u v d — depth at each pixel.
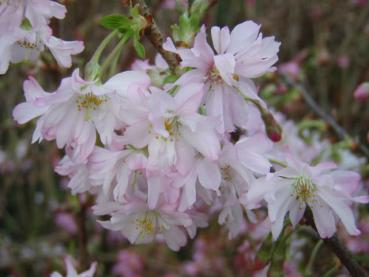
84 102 0.13
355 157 0.26
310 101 0.29
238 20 0.41
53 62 0.20
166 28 0.32
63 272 0.28
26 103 0.13
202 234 0.33
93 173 0.13
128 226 0.14
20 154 0.38
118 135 0.13
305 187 0.14
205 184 0.13
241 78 0.13
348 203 0.14
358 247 0.23
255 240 0.24
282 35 0.41
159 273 0.36
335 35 0.42
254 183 0.13
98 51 0.13
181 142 0.13
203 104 0.13
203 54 0.12
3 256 0.38
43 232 0.40
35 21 0.14
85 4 0.35
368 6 0.40
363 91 0.23
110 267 0.38
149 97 0.12
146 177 0.13
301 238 0.22
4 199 0.38
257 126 0.15
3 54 0.14
